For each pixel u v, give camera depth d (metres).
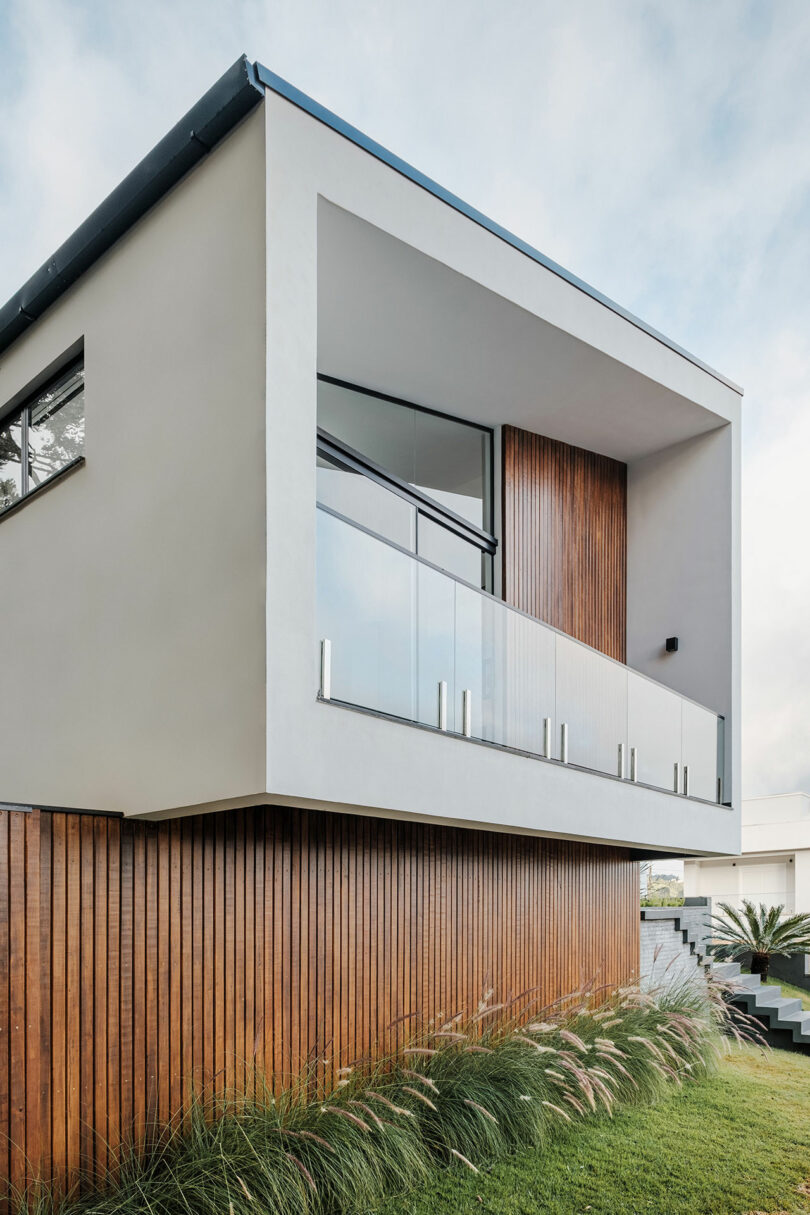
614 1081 7.36
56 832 5.11
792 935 15.59
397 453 9.37
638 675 8.77
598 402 9.57
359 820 7.29
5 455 8.02
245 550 4.85
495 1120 6.36
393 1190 5.64
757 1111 8.16
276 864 6.52
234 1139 5.28
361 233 6.04
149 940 5.56
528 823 6.86
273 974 6.39
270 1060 6.27
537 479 10.38
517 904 9.15
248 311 5.04
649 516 11.16
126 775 5.63
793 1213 6.01
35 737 6.71
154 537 5.64
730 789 10.15
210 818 6.06
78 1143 4.98
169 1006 5.62
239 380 5.05
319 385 8.84
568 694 7.64
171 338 5.70
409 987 7.61
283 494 4.86
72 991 5.06
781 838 20.09
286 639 4.77
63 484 6.74
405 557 5.97
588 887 10.45
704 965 13.43
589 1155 6.71
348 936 7.05
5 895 4.77
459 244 6.73
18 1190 4.61
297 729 4.78
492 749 6.54
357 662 5.39
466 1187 5.87
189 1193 4.75
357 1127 5.68
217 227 5.40
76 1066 5.03
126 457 6.02
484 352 8.32
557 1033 7.99
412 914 7.75
